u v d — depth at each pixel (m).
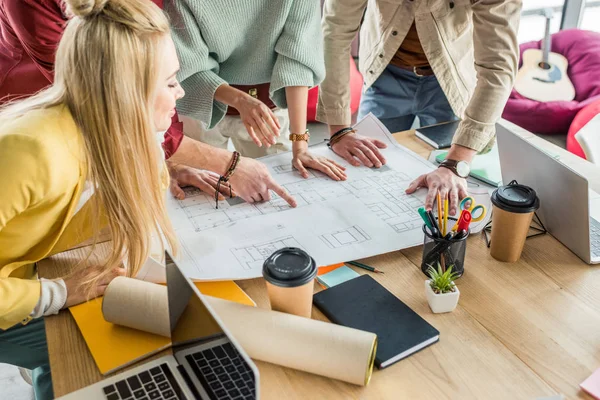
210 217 1.21
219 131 1.74
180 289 0.75
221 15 1.35
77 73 0.87
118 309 0.89
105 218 1.10
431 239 1.02
